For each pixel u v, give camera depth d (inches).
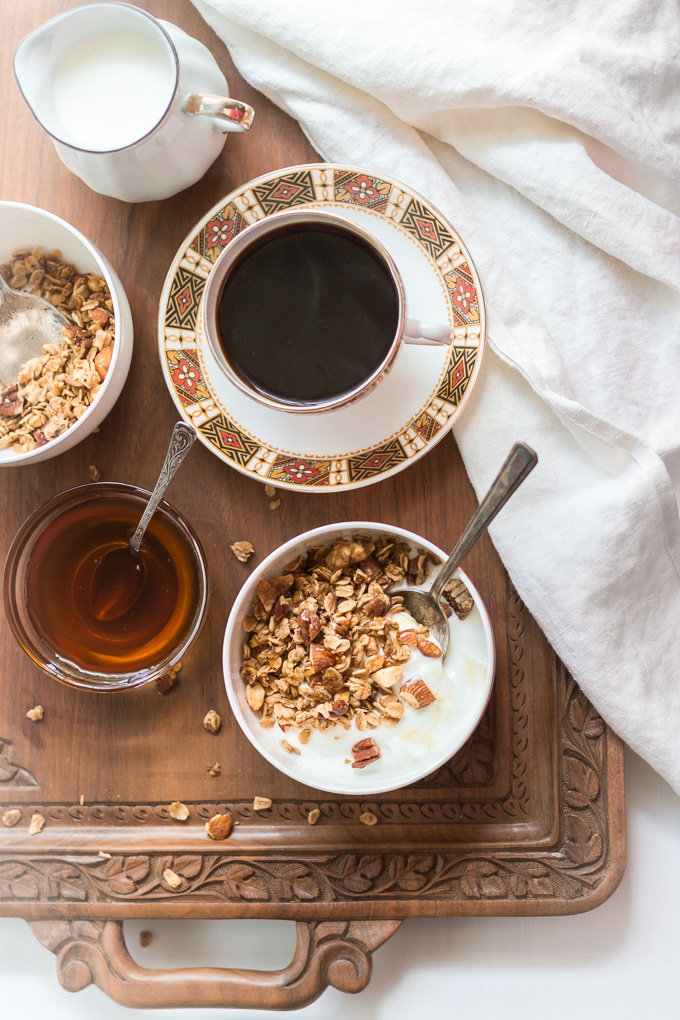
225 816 23.3
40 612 23.4
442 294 22.6
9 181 23.6
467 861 23.0
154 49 21.6
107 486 22.6
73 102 21.6
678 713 22.9
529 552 22.9
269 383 22.1
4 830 23.6
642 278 23.0
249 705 22.5
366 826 23.2
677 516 22.5
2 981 24.8
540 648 23.2
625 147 22.6
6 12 23.7
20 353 23.4
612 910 24.1
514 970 24.3
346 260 21.7
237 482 23.4
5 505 23.7
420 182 22.9
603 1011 24.1
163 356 22.8
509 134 23.0
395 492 23.3
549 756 23.0
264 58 23.1
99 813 23.5
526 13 22.7
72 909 23.2
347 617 22.5
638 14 22.6
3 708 23.7
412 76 22.4
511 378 23.0
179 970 23.0
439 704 22.3
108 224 23.5
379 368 21.3
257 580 22.0
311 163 23.5
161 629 23.3
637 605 22.8
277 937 24.5
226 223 22.7
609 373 23.0
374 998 24.4
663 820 24.0
